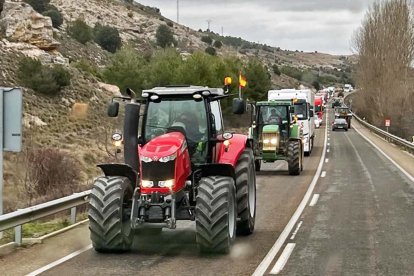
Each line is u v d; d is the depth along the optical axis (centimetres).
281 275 862
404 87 6944
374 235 1184
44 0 10219
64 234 1208
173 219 965
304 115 3641
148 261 958
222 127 1189
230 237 1021
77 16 14600
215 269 900
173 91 1085
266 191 1983
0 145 1122
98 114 4844
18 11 5569
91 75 5725
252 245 1091
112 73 6153
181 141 1016
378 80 7156
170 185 972
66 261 959
